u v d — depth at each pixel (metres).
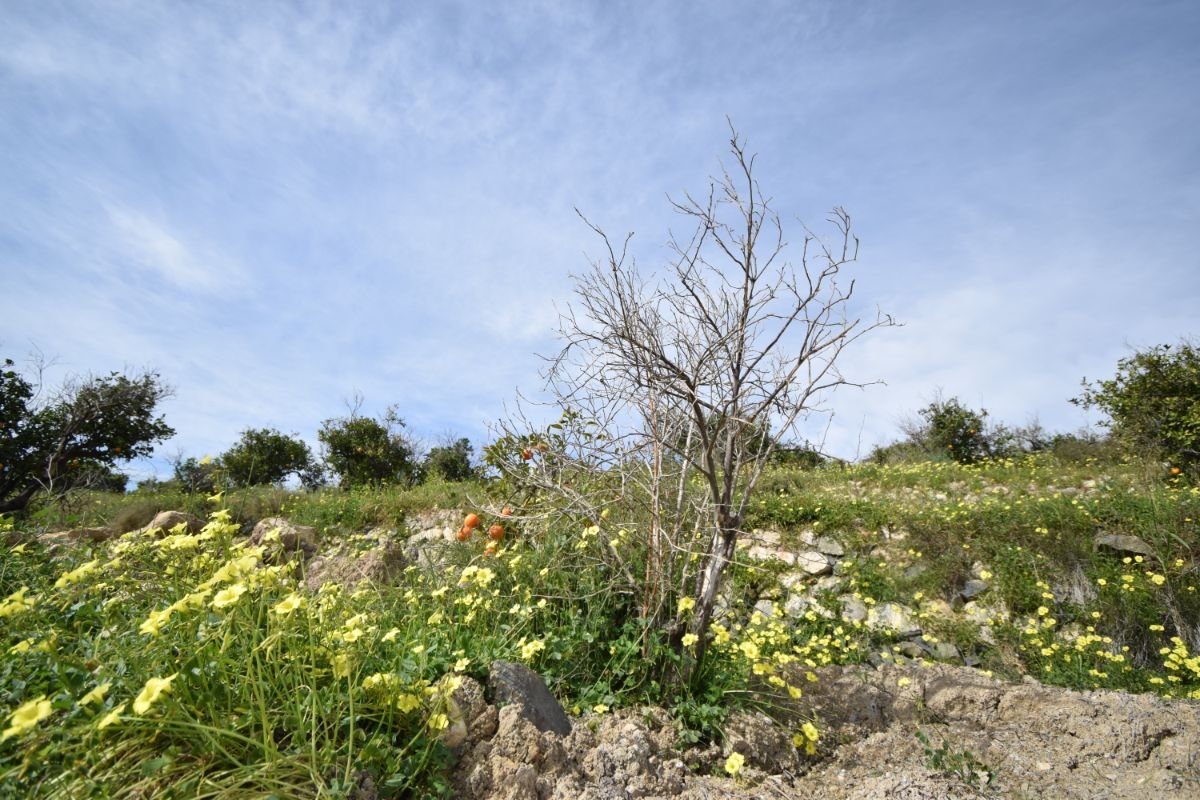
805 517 8.97
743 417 3.64
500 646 3.33
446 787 2.14
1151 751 3.13
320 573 5.35
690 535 4.01
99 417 13.64
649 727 3.16
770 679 3.40
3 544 4.84
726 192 3.53
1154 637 6.57
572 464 4.16
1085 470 11.27
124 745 1.83
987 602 7.37
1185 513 7.73
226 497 11.88
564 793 2.35
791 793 2.85
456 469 18.66
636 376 3.51
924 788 2.75
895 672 4.26
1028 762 3.13
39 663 2.27
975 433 16.50
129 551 3.31
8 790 1.67
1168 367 12.15
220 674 2.14
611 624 3.82
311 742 1.93
